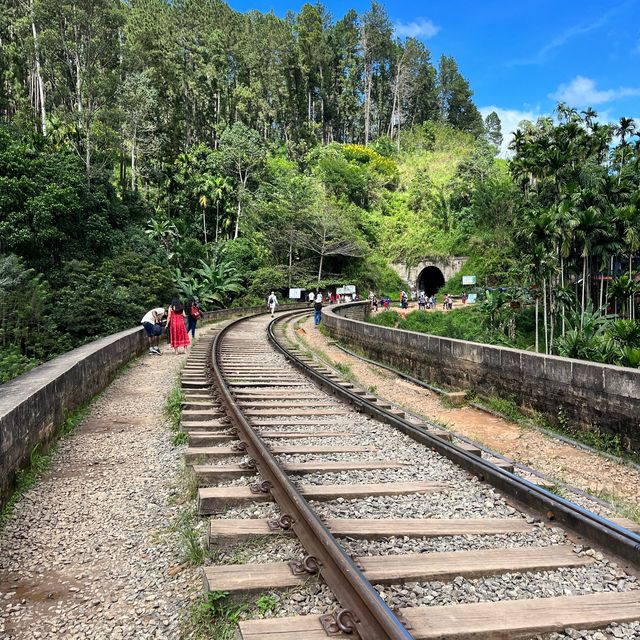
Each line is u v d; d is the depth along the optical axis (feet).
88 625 10.94
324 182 259.80
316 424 25.59
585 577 11.88
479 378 36.14
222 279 160.66
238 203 207.51
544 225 100.01
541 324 119.96
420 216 261.44
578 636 9.75
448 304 175.63
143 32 226.99
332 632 9.24
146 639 10.37
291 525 13.43
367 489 16.79
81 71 127.75
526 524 14.61
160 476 19.74
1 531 15.35
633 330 65.26
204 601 10.84
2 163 94.89
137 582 12.59
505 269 192.44
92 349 35.91
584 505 17.54
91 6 125.08
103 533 15.33
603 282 122.62
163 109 216.54
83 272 96.94
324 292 206.59
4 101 152.25
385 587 11.00
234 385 35.27
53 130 139.33
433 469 19.33
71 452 22.86
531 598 10.88
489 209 228.84
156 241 150.82
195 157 222.07
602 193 120.06
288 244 200.54
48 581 12.80
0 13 164.35
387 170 299.17
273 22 385.09
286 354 50.62
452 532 13.82
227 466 18.34
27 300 75.46
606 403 25.58
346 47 395.34
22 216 91.09
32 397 20.70
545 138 133.90
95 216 107.24
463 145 348.38
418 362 45.21
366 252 221.46
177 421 26.50
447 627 9.55
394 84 422.00
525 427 29.55
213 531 13.16
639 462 23.58
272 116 331.77
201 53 280.10
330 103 375.25
